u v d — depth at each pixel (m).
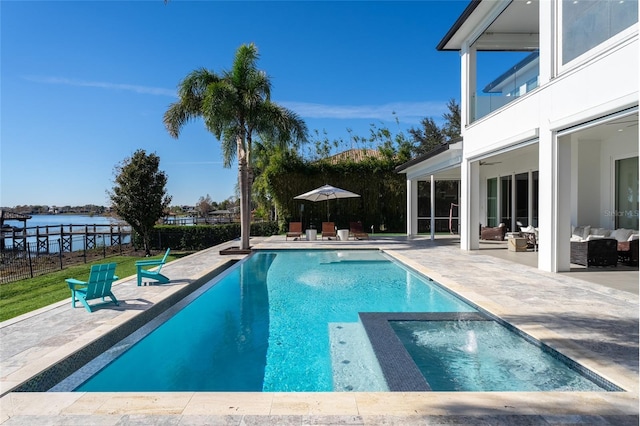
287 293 7.71
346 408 2.67
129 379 3.97
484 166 18.91
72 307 5.67
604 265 8.72
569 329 4.36
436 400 2.78
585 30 7.36
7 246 27.80
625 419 2.48
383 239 18.44
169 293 6.65
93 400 2.84
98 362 4.18
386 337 4.42
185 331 5.47
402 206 23.73
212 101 12.57
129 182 17.77
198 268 9.78
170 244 21.03
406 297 7.12
